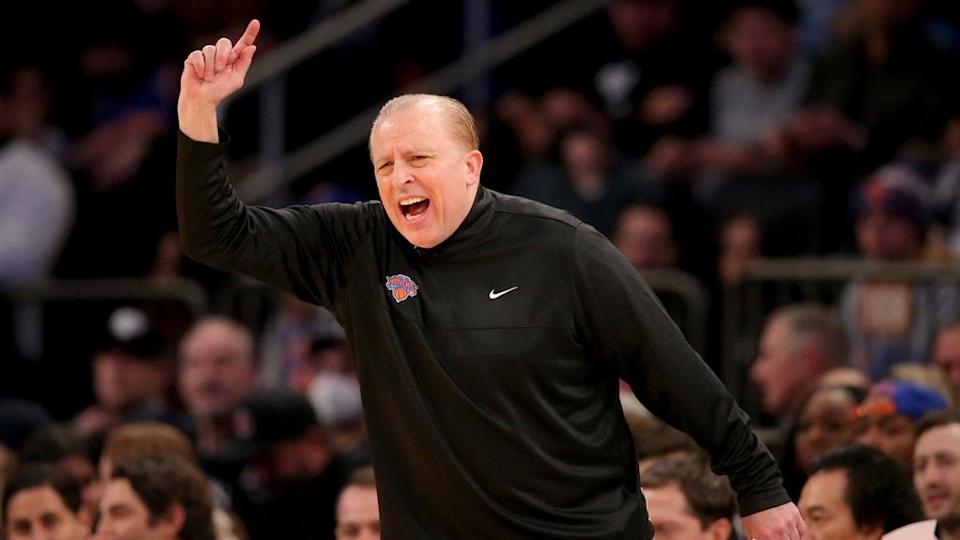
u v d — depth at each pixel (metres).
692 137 33.38
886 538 16.12
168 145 35.00
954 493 17.41
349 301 14.15
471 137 13.84
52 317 31.80
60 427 24.67
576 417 13.80
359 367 14.17
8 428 26.89
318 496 24.78
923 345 26.03
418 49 36.78
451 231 13.78
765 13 32.72
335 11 37.50
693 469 17.44
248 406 25.36
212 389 27.58
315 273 14.22
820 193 30.45
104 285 31.55
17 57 37.19
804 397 20.05
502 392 13.66
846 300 26.69
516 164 33.66
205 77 13.41
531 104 34.56
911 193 27.08
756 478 13.92
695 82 33.84
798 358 24.11
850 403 19.42
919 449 17.66
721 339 29.78
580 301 13.74
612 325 13.73
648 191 31.39
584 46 35.66
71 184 35.06
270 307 30.42
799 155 31.02
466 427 13.66
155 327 29.53
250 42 13.57
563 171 32.19
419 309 13.85
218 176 13.62
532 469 13.62
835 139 31.02
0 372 31.48
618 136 33.81
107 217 34.59
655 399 13.95
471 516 13.76
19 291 31.86
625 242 30.22
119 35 37.78
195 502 19.08
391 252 14.06
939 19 32.91
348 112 35.75
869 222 27.19
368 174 34.97
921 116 31.11
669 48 34.12
